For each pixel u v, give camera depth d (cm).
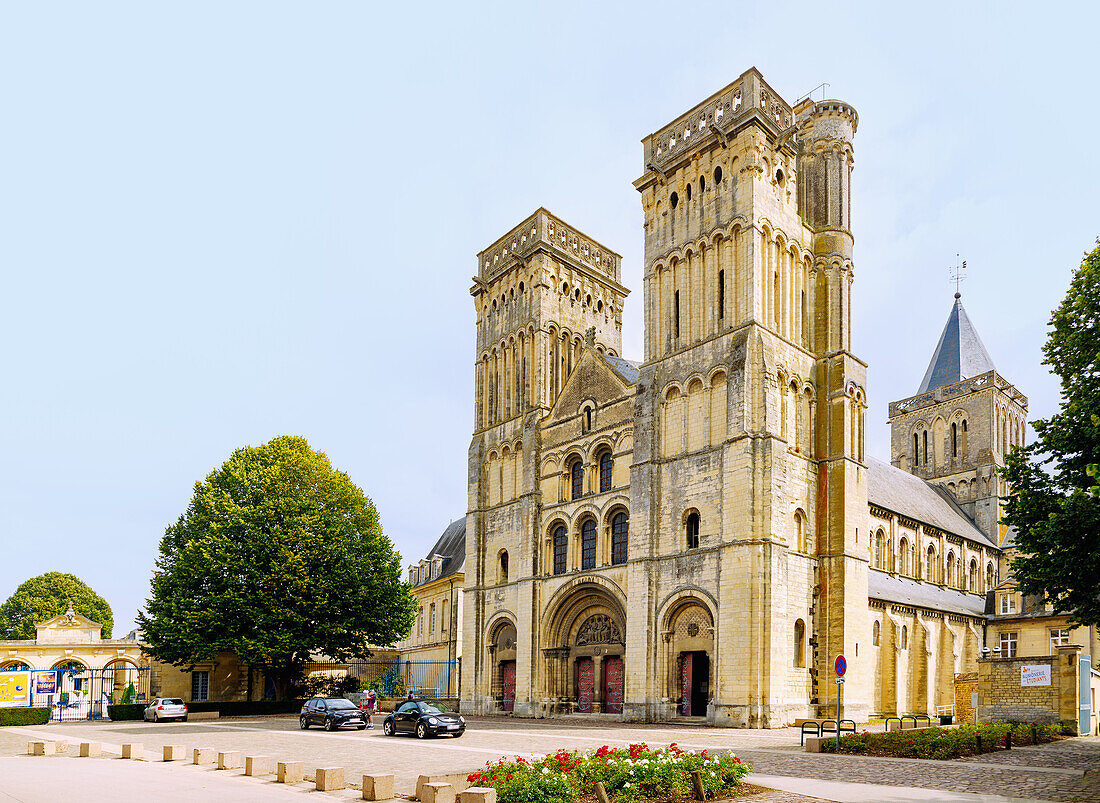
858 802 1900
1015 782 2214
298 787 2294
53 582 10750
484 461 6719
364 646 6488
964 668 6175
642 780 1964
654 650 4916
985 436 8369
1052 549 2711
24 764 2878
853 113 5675
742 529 4572
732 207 5066
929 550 6738
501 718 5600
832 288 5338
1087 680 3847
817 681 4762
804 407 5081
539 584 5922
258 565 5950
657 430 5203
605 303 6919
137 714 5925
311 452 6712
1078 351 2808
